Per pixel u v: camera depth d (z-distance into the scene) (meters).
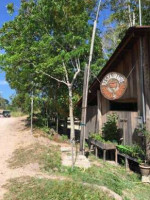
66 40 16.45
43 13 16.66
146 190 8.47
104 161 12.14
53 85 21.27
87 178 8.38
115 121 12.80
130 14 21.66
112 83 10.81
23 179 8.02
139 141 10.62
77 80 20.30
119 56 12.17
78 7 17.11
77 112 21.05
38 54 17.39
